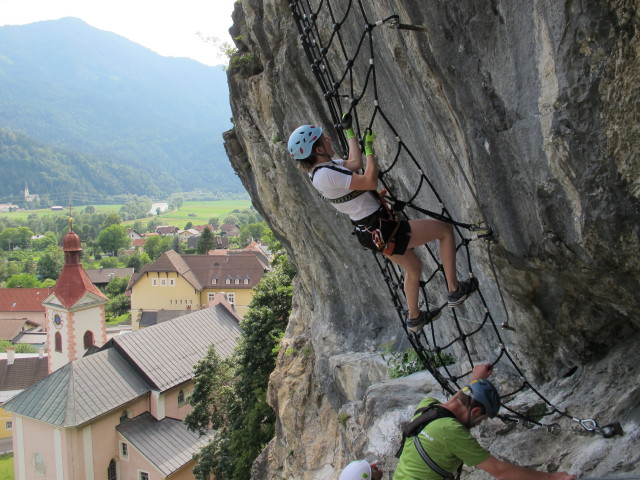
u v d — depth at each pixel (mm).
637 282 4691
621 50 3711
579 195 4328
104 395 33250
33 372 52250
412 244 4898
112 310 90062
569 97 4070
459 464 4238
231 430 26453
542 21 4059
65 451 31156
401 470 4293
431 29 4906
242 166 14906
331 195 4660
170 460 32312
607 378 6109
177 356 38188
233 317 45281
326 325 13547
